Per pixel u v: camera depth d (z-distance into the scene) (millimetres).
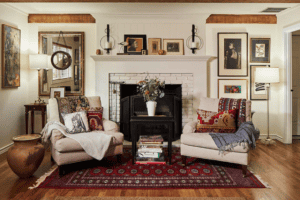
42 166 2771
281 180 2367
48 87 4125
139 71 4008
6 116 3498
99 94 4020
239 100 3039
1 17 3363
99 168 2689
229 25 4109
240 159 2402
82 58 4086
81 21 4074
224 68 4141
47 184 2266
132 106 3887
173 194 2070
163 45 4027
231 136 2475
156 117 2850
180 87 4055
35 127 4133
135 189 2170
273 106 4195
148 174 2512
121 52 4031
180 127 3994
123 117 4020
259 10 3850
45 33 4059
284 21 3904
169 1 3100
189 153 2658
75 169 2660
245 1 3107
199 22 4023
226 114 2846
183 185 2246
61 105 2998
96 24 4004
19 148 2340
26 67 4047
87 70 4137
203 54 4066
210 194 2070
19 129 3848
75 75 4121
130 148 3598
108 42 3914
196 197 2008
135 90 4109
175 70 4008
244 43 4113
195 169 2658
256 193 2088
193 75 4020
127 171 2598
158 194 2070
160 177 2432
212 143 2477
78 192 2107
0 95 3348
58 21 4055
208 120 2852
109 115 4051
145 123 2807
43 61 3750
